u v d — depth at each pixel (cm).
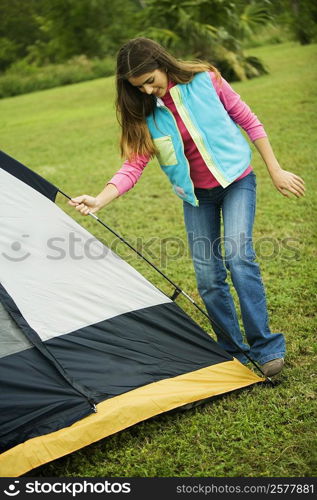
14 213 283
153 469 248
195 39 1481
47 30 3169
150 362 289
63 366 270
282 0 2116
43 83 2388
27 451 248
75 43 3083
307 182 646
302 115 983
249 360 319
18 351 266
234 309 322
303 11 2133
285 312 378
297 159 737
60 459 262
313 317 370
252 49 2448
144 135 289
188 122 284
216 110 287
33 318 274
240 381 298
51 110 1606
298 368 311
